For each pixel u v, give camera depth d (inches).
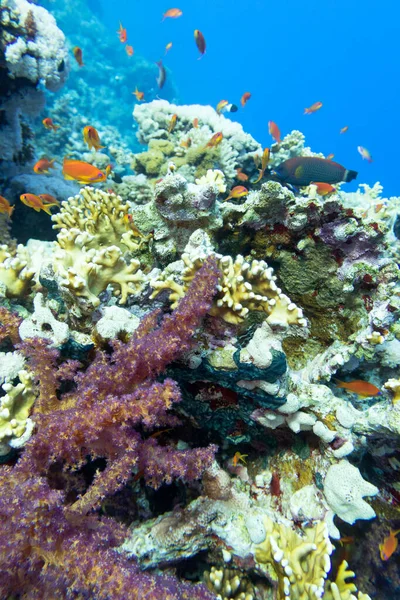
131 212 113.4
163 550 91.6
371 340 93.7
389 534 107.8
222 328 86.7
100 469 97.3
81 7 1036.5
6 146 272.4
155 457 76.2
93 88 888.3
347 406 96.7
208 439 112.0
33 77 245.6
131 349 74.4
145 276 105.9
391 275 99.6
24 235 247.9
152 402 68.3
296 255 110.9
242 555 91.0
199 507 95.0
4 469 68.4
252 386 85.1
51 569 60.4
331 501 88.0
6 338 94.9
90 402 71.7
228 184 263.4
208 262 76.6
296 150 282.4
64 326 82.7
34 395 82.6
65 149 496.4
